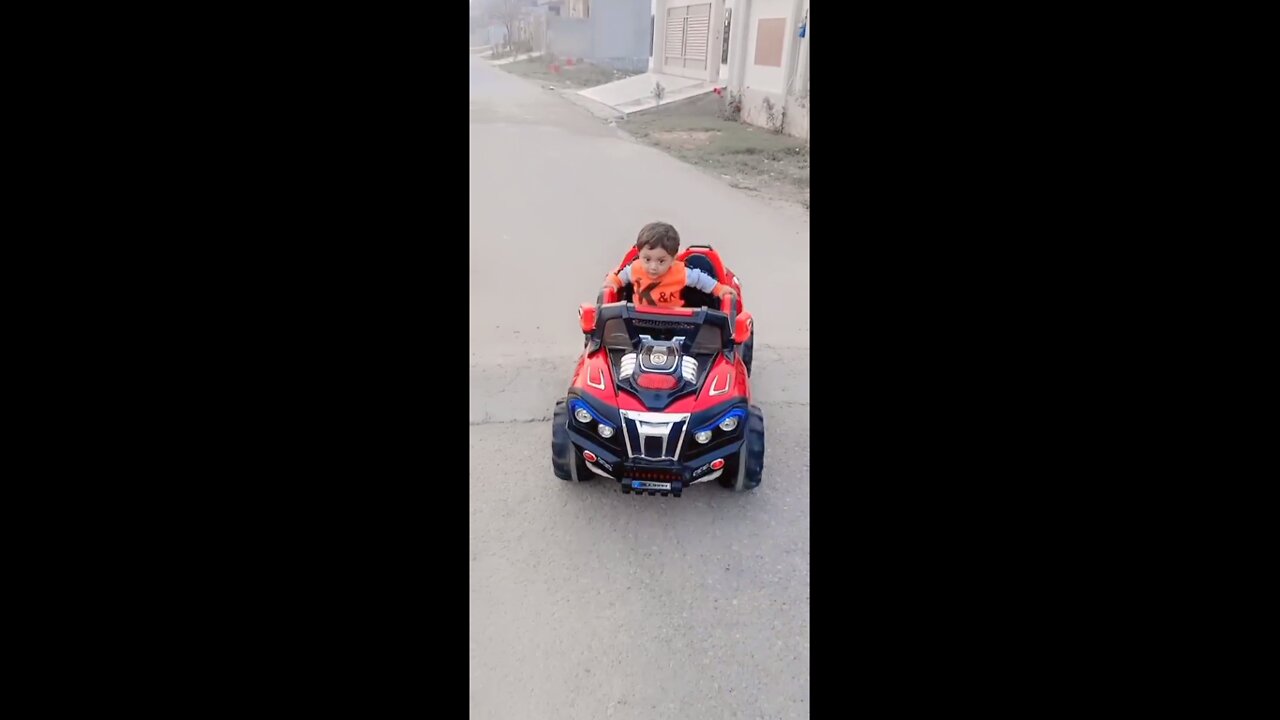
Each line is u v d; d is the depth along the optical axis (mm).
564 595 3051
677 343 3426
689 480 3275
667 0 16578
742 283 5898
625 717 2604
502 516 3432
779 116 11922
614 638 2885
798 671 2762
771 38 11961
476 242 6711
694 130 12156
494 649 2814
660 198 8258
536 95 15234
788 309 5445
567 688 2688
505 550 3252
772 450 3881
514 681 2701
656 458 3227
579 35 20828
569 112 13461
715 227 7324
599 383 3354
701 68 15141
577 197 8234
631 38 20609
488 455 3818
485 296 5602
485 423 4059
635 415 3232
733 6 13078
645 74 17547
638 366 3330
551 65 20375
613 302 3719
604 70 19344
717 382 3346
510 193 8297
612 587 3105
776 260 6453
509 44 25625
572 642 2857
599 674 2744
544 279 5977
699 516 3482
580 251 6648
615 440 3281
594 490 3635
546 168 9430
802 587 3107
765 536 3361
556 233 7070
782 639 2883
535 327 5125
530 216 7527
